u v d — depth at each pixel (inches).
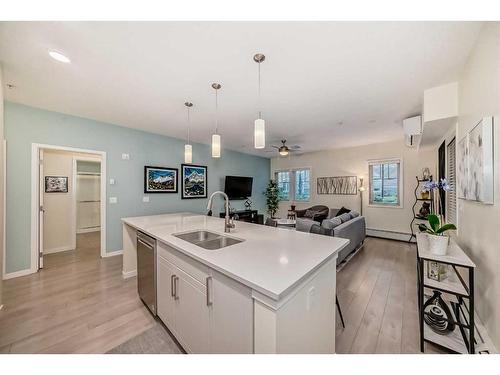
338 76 84.5
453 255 63.8
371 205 216.7
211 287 49.8
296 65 76.7
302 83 90.4
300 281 40.1
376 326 74.9
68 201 167.2
